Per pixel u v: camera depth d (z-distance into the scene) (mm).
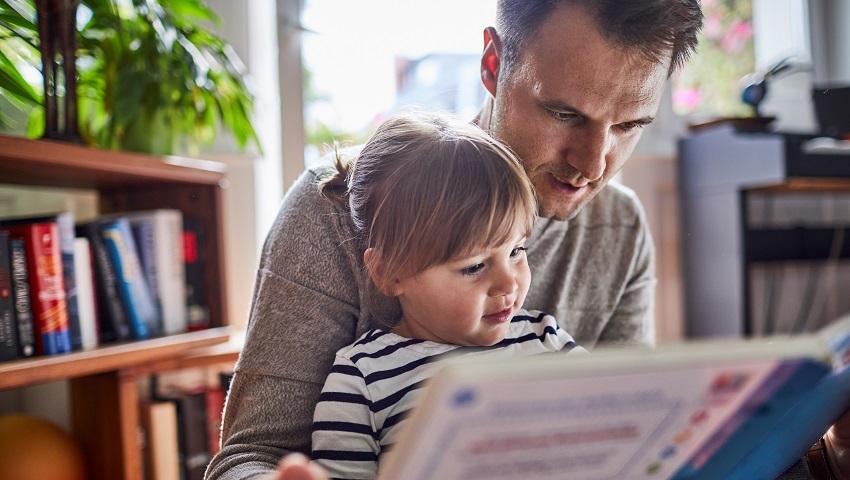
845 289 2682
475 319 764
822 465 742
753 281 2557
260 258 852
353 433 729
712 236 2270
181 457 1518
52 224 1191
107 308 1342
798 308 2619
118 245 1359
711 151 2254
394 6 2236
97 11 1418
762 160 2053
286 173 2080
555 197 854
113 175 1351
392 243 764
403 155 783
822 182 2033
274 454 736
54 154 1106
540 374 351
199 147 1875
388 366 764
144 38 1455
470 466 384
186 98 1511
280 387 771
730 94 2674
